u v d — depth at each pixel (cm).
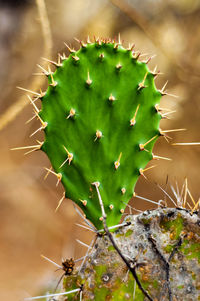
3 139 201
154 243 63
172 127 185
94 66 64
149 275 63
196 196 172
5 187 196
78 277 64
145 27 160
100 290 63
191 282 63
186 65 183
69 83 64
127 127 65
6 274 159
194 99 183
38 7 112
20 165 204
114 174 65
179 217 63
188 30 193
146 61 65
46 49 113
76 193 65
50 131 64
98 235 65
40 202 191
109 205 65
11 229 179
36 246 172
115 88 64
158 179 176
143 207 169
